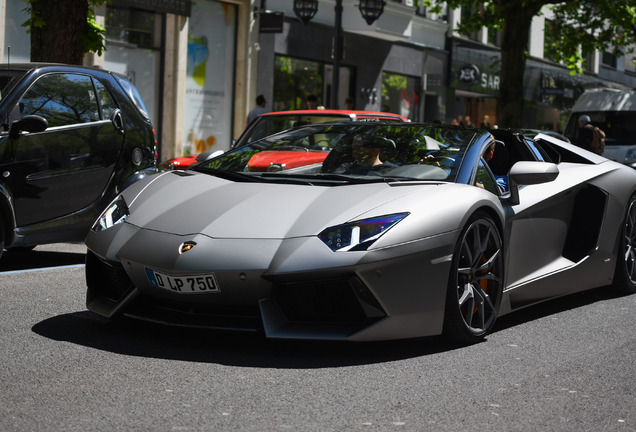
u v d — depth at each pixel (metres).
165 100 18.77
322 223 4.70
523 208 5.80
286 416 3.69
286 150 6.05
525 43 21.00
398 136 5.80
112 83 8.23
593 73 39.47
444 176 5.39
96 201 7.88
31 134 7.32
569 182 6.47
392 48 26.00
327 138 6.01
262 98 17.08
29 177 7.30
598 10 24.38
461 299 5.06
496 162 6.61
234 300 4.64
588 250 6.65
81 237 7.78
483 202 5.15
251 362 4.56
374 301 4.63
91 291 5.31
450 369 4.59
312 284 4.59
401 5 24.91
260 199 4.99
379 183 5.20
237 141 11.12
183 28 18.92
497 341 5.31
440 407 3.91
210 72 19.95
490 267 5.32
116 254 4.92
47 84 7.59
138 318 4.93
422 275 4.76
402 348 5.00
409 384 4.27
